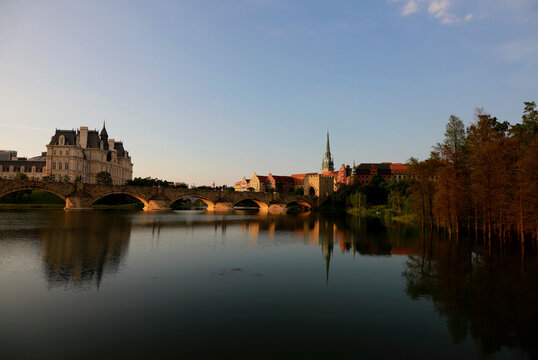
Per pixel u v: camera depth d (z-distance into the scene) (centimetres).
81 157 18400
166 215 10550
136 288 2566
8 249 3941
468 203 5572
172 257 3750
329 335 1812
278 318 2038
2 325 1856
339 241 5328
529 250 4456
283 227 7631
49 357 1520
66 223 6838
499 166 4850
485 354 1638
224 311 2133
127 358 1521
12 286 2531
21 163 19288
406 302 2370
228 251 4250
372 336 1811
